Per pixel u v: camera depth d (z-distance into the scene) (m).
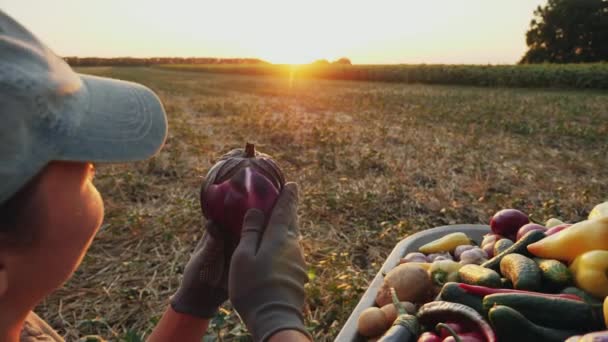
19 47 0.85
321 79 56.62
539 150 10.48
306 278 1.25
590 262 2.37
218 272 1.52
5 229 0.83
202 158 9.52
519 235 3.14
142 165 8.73
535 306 2.25
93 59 105.75
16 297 0.89
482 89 37.12
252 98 26.81
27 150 0.82
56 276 0.91
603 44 72.44
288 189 1.36
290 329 1.10
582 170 8.82
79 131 0.93
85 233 0.94
